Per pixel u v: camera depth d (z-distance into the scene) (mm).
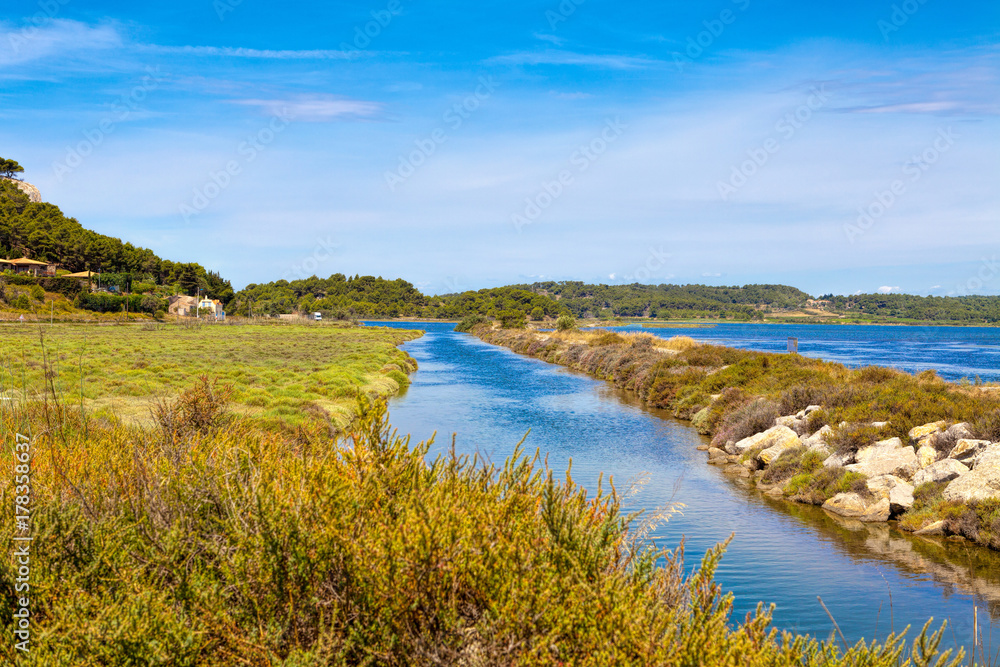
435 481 5098
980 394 20703
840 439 18031
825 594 10305
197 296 156750
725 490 17109
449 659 3576
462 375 49750
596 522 4738
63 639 3553
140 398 22328
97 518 4871
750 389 27922
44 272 131500
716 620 3697
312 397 29156
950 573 11352
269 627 3533
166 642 3537
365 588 3801
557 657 3498
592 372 50812
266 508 4141
